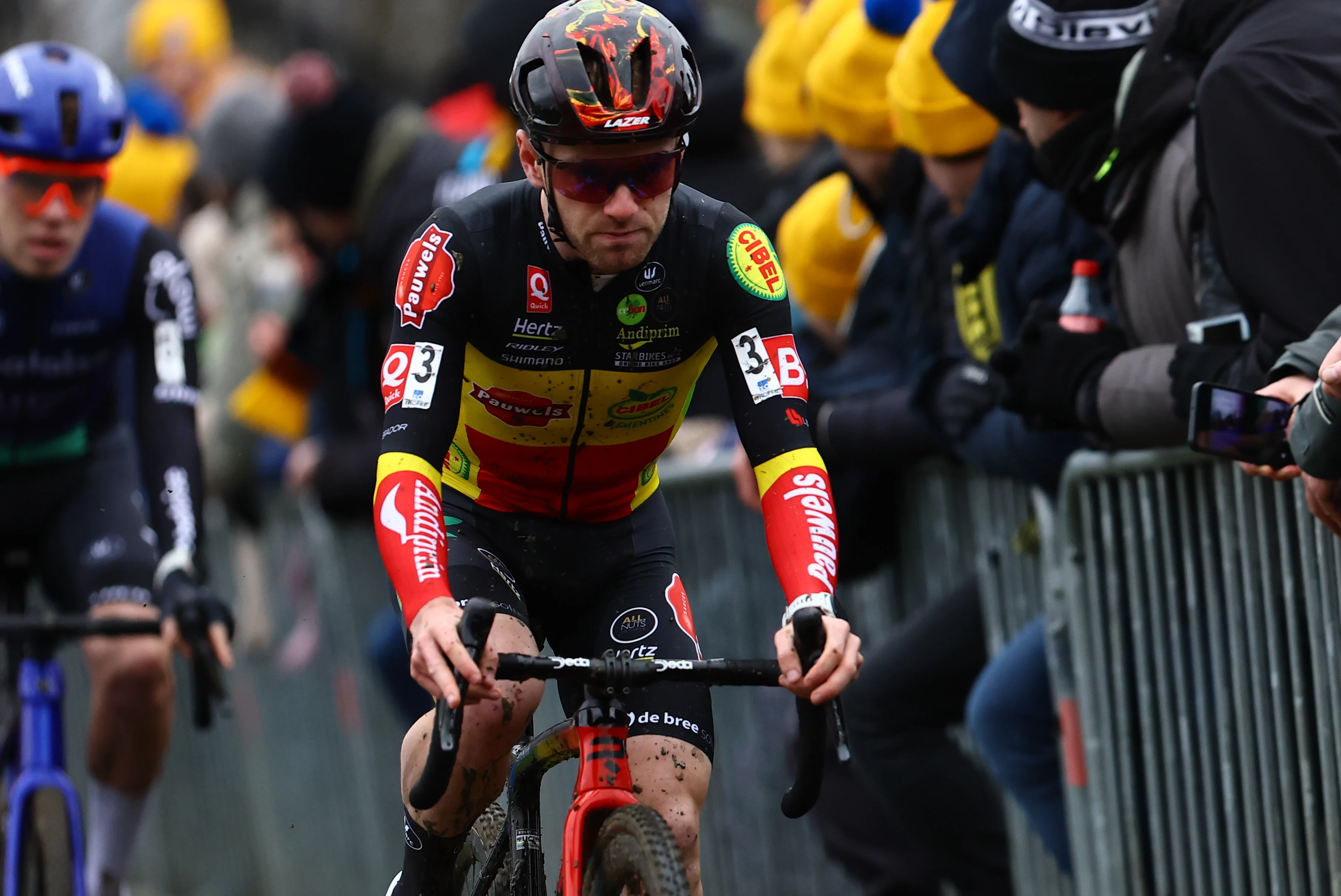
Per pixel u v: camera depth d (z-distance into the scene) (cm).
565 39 738
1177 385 867
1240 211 810
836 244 1348
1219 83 825
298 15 3869
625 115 720
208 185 2352
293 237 1844
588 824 750
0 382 1291
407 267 803
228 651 1132
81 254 1284
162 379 1288
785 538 771
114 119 1209
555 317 809
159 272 1313
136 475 1381
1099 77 945
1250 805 914
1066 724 1047
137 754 1272
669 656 820
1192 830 959
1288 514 870
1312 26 816
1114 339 955
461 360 802
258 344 1972
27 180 1185
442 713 694
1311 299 787
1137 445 913
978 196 1118
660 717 802
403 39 3741
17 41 4112
